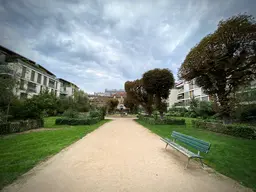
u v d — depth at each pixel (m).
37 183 2.73
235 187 2.70
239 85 9.29
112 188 2.58
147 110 22.02
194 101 26.73
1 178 2.85
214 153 4.75
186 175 3.18
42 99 11.35
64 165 3.65
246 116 13.56
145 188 2.61
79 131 9.08
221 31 7.85
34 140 6.38
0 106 9.82
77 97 24.53
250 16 7.43
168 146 5.75
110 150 5.09
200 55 8.74
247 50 7.80
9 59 21.91
